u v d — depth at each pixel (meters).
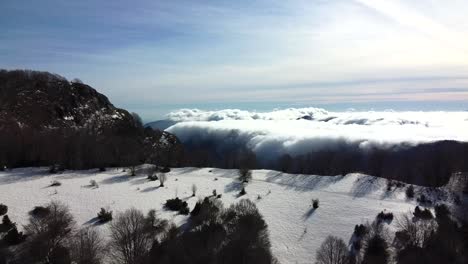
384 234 62.22
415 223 65.56
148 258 47.03
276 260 53.00
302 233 64.50
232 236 52.78
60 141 108.25
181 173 101.69
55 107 140.25
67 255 47.72
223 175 100.31
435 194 83.06
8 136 105.88
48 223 53.31
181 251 48.69
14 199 70.75
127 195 77.94
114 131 140.50
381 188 86.50
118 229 51.19
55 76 162.25
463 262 51.84
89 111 151.00
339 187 87.94
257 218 60.72
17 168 96.56
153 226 57.03
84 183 85.56
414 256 52.31
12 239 52.06
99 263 47.25
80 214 65.25
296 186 89.62
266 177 98.00
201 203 68.50
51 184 82.50
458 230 60.50
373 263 52.19
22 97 137.12
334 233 64.19
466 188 86.81
